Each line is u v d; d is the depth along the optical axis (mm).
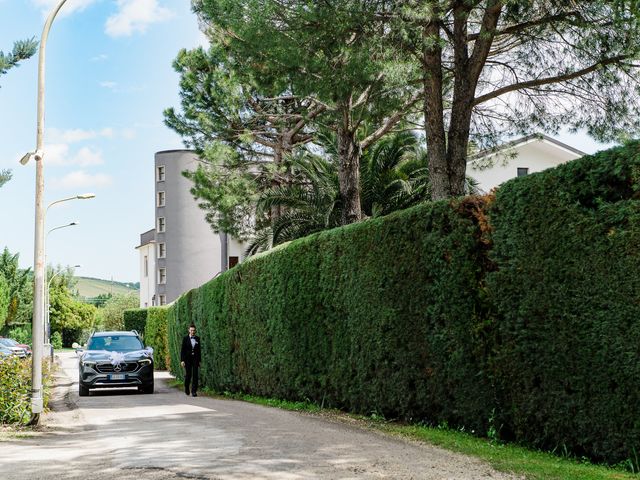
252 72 16062
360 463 7820
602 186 7445
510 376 8766
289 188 27109
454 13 13672
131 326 53156
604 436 7332
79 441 10258
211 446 9281
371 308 12148
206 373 22922
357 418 12289
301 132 29906
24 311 57844
